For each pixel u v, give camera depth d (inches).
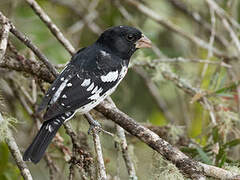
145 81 449.7
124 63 342.0
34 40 425.7
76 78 304.7
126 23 481.7
